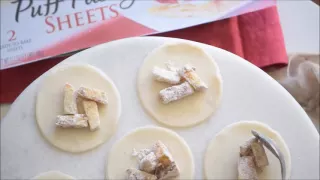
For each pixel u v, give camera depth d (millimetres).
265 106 445
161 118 434
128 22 536
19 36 540
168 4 543
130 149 425
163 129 431
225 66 456
